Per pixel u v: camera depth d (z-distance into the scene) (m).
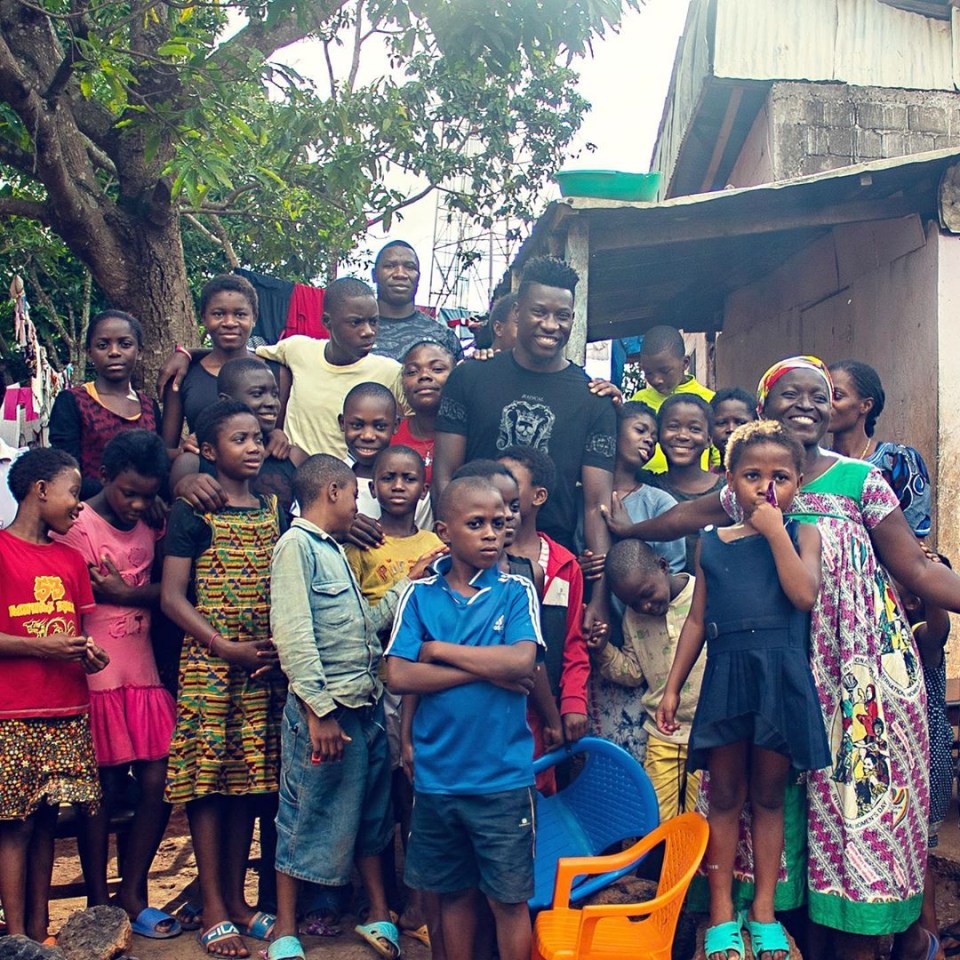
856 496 3.32
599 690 4.12
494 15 7.67
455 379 4.27
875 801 3.18
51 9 7.51
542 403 4.15
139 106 6.65
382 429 4.22
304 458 4.48
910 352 6.25
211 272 15.65
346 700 3.50
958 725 4.87
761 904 3.17
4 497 4.49
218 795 3.65
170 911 4.09
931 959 3.51
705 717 3.20
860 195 5.80
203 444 3.86
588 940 2.96
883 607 3.28
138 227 8.15
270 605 3.57
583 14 7.76
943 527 5.93
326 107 8.91
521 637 3.19
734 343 9.59
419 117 13.30
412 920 3.71
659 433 4.51
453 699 3.14
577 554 4.31
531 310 4.05
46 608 3.50
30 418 7.66
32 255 14.26
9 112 7.43
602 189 5.42
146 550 3.93
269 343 7.67
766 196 5.57
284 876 3.47
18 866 3.38
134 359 4.61
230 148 6.82
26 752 3.38
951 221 5.86
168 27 7.44
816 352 7.64
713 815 3.24
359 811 3.54
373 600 3.88
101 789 3.67
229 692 3.64
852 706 3.21
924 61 8.87
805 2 8.80
